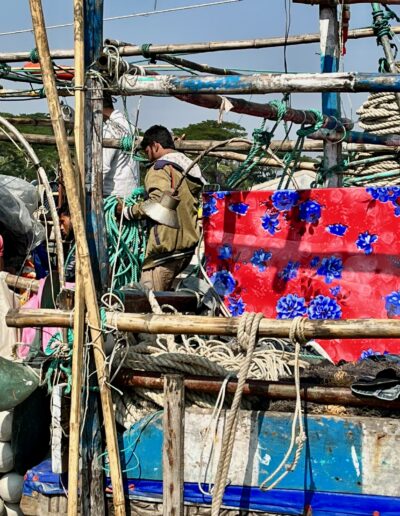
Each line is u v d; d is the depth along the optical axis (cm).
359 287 433
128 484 354
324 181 560
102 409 344
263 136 450
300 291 446
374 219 430
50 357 358
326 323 314
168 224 479
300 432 317
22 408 382
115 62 347
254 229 459
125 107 381
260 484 337
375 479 325
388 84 331
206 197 470
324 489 330
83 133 336
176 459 333
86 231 344
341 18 533
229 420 319
